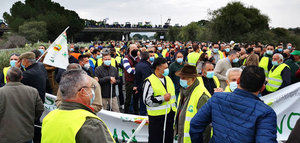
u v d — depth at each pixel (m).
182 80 2.97
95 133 1.57
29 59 4.11
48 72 6.29
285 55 7.61
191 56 7.33
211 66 3.78
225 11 36.69
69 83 1.69
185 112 2.98
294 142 1.62
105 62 5.41
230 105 1.96
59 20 62.91
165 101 3.60
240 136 1.84
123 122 4.37
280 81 5.29
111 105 5.47
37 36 50.00
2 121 3.08
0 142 3.05
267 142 1.65
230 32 36.50
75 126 1.58
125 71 6.33
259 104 1.83
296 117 4.38
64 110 1.69
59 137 1.60
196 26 47.28
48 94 4.88
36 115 3.46
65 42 4.46
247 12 36.78
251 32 36.69
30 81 4.03
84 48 11.25
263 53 9.57
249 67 1.95
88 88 1.78
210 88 3.93
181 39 50.59
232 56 5.69
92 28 89.06
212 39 37.12
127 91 6.29
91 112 1.80
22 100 3.21
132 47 6.77
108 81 5.38
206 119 2.18
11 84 3.22
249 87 1.91
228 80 3.30
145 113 5.79
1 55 11.80
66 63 4.47
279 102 4.32
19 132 3.14
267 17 37.53
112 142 1.65
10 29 58.72
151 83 3.56
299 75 5.48
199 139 2.25
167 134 3.70
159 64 3.57
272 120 1.75
